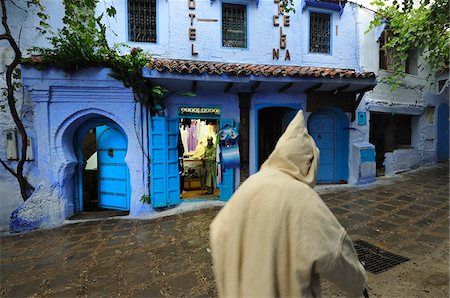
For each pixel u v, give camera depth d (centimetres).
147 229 511
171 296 300
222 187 665
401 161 939
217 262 126
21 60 509
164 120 605
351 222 498
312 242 115
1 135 548
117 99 580
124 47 621
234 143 663
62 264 384
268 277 113
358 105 790
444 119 1093
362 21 812
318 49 777
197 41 668
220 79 559
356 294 140
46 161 557
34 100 546
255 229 120
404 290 291
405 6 699
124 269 362
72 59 518
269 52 720
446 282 303
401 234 438
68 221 575
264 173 138
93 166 744
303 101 736
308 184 136
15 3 562
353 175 791
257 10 709
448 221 484
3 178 547
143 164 604
